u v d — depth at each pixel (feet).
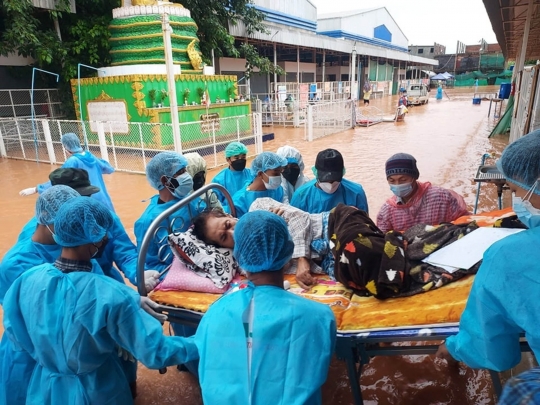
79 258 6.38
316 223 8.31
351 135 53.31
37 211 7.26
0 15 43.39
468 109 88.22
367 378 9.59
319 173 10.12
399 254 7.02
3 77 47.26
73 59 45.32
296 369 4.77
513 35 48.21
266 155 10.89
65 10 43.62
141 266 7.78
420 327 6.19
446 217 9.84
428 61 179.63
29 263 7.50
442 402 8.76
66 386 6.41
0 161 40.16
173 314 7.79
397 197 10.24
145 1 44.83
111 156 39.75
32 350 6.46
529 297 4.04
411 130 56.24
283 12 89.51
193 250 8.01
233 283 7.94
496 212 9.46
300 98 78.02
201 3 53.06
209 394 4.92
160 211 9.61
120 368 7.13
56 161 38.73
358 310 6.73
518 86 37.17
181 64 45.73
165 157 9.46
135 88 38.81
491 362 4.82
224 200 13.12
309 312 5.08
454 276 6.88
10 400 7.22
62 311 5.93
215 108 46.62
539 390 2.88
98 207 6.30
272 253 5.16
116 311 5.86
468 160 34.12
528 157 4.45
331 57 121.70
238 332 5.05
